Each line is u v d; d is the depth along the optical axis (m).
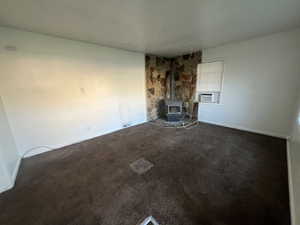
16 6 1.52
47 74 2.47
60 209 1.37
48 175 1.91
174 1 1.53
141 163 2.15
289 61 2.63
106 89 3.37
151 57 4.30
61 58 2.60
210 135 3.21
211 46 3.50
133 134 3.41
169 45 3.28
